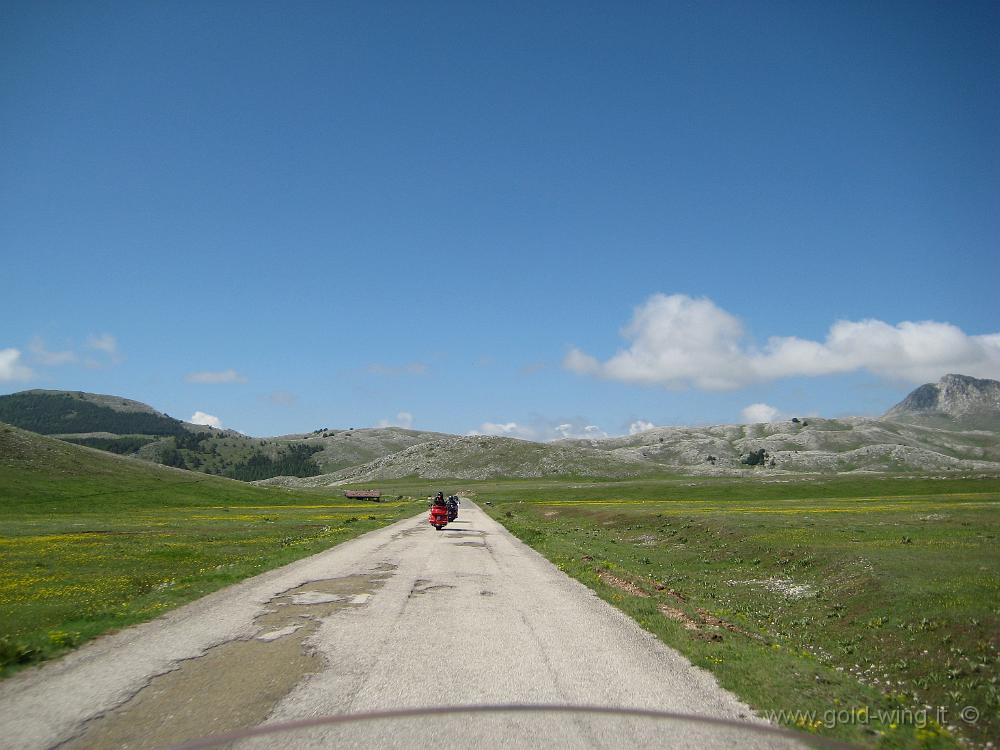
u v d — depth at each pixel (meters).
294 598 16.44
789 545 28.72
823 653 14.87
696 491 110.62
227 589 17.80
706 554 31.16
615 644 11.90
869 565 21.42
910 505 62.00
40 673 9.74
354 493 114.00
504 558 26.30
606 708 8.36
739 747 7.21
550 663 10.52
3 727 7.55
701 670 10.30
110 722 7.71
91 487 87.62
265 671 9.91
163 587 18.14
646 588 18.86
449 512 50.34
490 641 11.98
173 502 88.81
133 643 11.66
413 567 22.95
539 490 128.25
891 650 14.09
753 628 15.63
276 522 52.09
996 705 10.41
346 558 25.69
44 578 21.08
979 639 13.24
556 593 17.72
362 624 13.37
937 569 19.70
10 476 84.12
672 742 7.26
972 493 85.50
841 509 57.06
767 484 114.19
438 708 8.25
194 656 10.79
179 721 7.74
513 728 7.57
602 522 52.84
